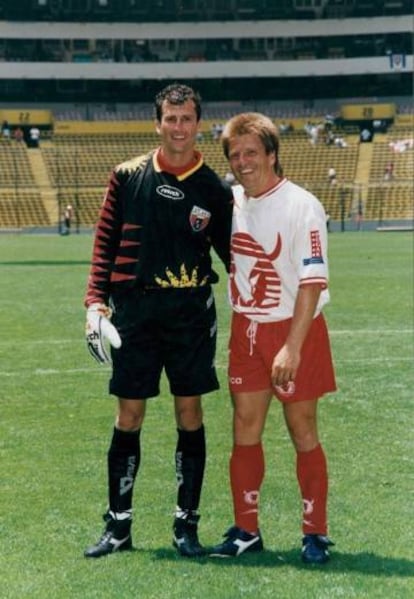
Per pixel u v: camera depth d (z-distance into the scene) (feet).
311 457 17.62
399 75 237.45
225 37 237.45
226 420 29.48
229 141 17.06
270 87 240.53
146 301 17.60
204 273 17.87
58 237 157.89
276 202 17.08
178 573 16.93
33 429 28.37
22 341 46.01
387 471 23.61
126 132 217.36
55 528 19.57
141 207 17.49
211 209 17.62
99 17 234.99
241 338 17.61
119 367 17.84
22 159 200.85
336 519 19.92
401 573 16.88
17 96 237.25
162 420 29.48
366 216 186.39
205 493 21.86
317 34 236.84
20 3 232.12
